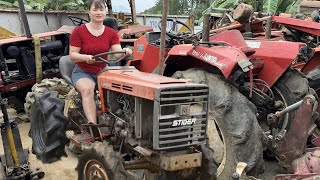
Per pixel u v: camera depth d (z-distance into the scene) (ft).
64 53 21.57
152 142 9.68
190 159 9.57
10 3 33.83
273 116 12.07
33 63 20.39
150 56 16.58
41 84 18.54
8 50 19.35
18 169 12.55
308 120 11.39
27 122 20.42
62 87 18.49
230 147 11.39
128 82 9.88
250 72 12.18
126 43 22.67
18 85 19.93
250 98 13.56
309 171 10.89
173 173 10.38
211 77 12.32
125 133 10.13
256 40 14.82
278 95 14.33
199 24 37.47
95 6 12.11
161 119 8.96
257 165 11.55
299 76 14.14
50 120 12.20
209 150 10.08
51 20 30.19
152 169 10.21
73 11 31.63
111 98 10.88
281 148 12.03
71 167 14.79
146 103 9.60
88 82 11.95
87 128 11.98
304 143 11.53
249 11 17.28
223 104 11.57
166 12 10.10
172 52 13.19
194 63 13.66
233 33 13.73
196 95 9.41
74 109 13.00
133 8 29.43
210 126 11.69
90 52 12.38
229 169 11.30
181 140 9.29
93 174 10.02
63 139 12.32
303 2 29.76
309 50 16.30
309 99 11.32
